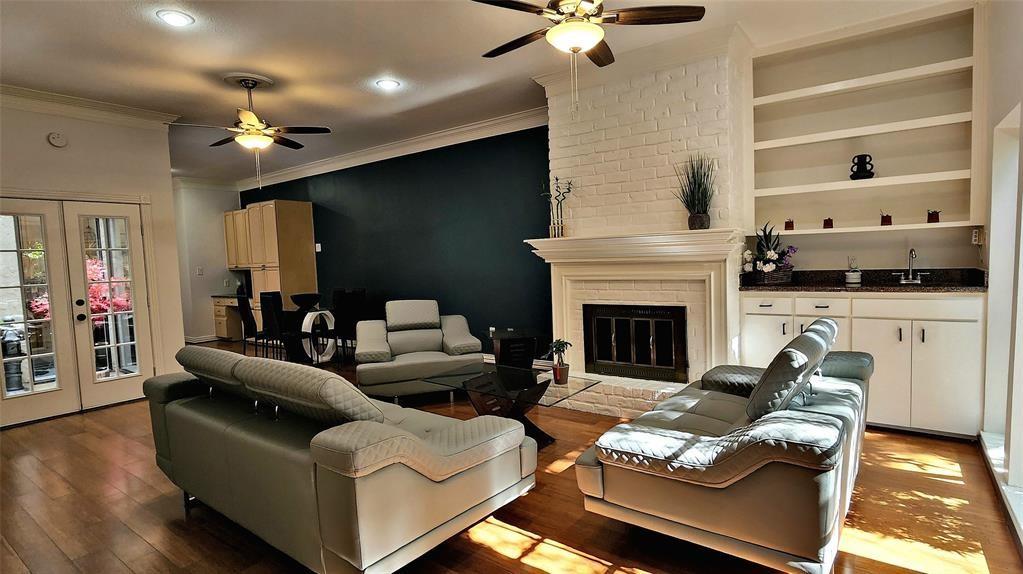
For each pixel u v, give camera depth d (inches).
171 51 143.6
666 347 162.4
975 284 139.6
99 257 195.5
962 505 99.3
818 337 95.1
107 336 198.2
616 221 166.7
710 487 76.1
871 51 154.3
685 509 79.0
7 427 172.7
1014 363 98.5
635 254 159.3
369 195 285.7
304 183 325.7
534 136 216.8
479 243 239.3
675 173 154.6
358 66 159.6
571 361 180.1
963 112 138.8
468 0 119.6
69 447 151.4
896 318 135.9
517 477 96.8
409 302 215.9
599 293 172.9
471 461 85.6
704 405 108.7
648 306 163.9
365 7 122.3
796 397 94.3
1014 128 119.7
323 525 73.6
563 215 178.2
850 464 86.3
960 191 145.8
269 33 134.3
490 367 166.1
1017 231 97.9
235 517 92.0
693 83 150.1
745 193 165.8
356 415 79.2
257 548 94.4
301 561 78.6
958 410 130.2
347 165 295.0
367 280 292.7
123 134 199.5
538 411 171.5
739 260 160.4
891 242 155.6
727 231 139.8
